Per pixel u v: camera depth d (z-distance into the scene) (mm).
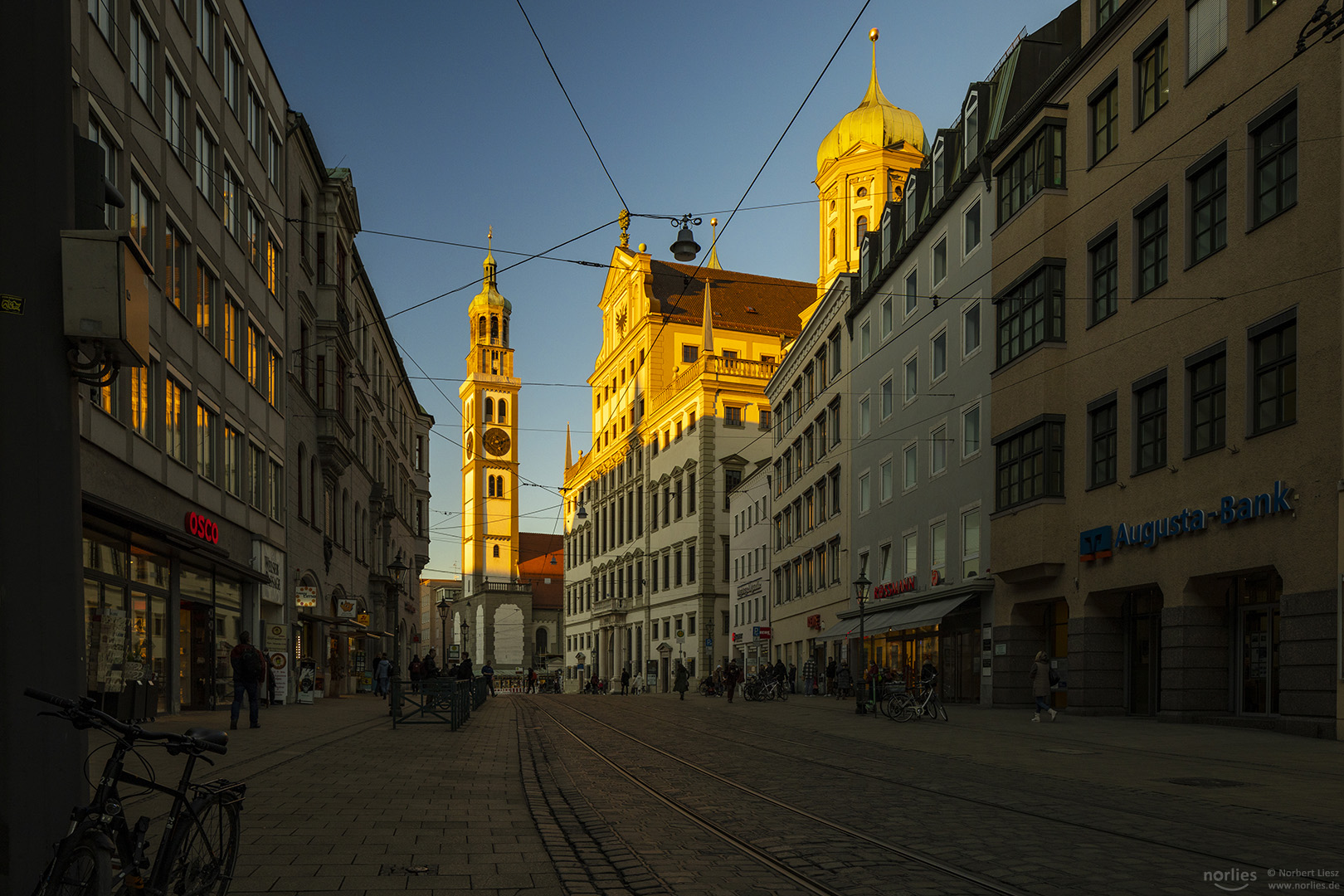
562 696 54750
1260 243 20484
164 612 22609
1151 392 24312
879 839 8828
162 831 5070
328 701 36188
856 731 23031
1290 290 19578
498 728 23625
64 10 5316
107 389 19109
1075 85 27812
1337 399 18312
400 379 66438
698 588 71062
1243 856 7953
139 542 20828
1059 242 28266
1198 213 22734
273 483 32312
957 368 34281
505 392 134375
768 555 60375
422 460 79625
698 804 11023
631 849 8352
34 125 5180
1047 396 27953
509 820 9680
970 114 34219
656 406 80375
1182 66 23156
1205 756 15758
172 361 22938
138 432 20750
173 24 23312
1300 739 18250
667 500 78062
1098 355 26391
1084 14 27656
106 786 4688
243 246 29109
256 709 20266
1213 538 21594
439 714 23656
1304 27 19250
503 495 133625
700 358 71812
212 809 5473
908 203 39875
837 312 47594
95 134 18797
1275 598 20906
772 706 37906
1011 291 30297
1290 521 19344
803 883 7145
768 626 60000
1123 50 25531
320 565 38906
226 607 27641
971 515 33031
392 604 60406
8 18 5148
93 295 5160
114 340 5191
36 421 5082
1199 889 6848
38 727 4941
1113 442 25734
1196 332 22438
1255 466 20375
